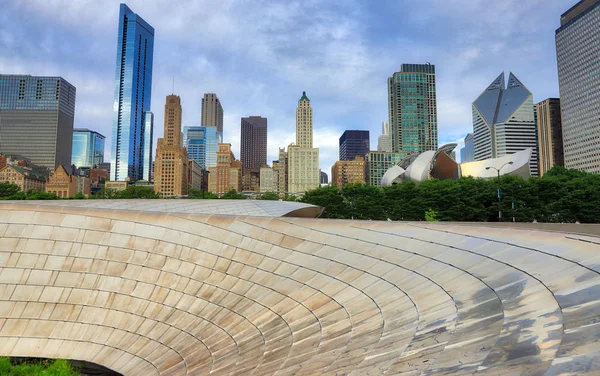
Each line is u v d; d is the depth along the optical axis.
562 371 5.44
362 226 20.81
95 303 20.84
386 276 15.38
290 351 12.44
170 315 19.64
